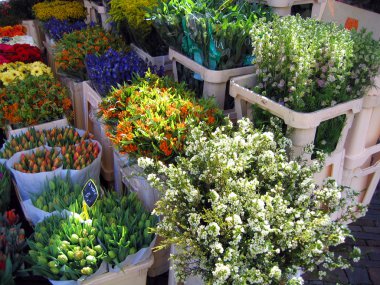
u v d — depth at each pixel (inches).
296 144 82.9
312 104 81.5
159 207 68.6
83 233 76.7
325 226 66.6
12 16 217.8
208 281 61.0
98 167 104.0
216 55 98.7
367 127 96.7
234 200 61.8
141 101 93.6
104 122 99.3
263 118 88.7
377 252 110.0
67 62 137.9
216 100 103.7
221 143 70.2
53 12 194.2
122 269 75.0
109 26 161.9
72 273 73.5
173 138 82.8
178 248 70.1
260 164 71.1
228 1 105.8
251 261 62.4
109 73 110.5
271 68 86.8
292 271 62.9
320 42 83.0
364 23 101.7
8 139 116.9
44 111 116.4
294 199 71.4
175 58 112.3
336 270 104.1
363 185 109.3
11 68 142.6
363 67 84.7
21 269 81.9
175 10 108.4
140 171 89.2
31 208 89.0
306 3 114.7
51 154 101.7
